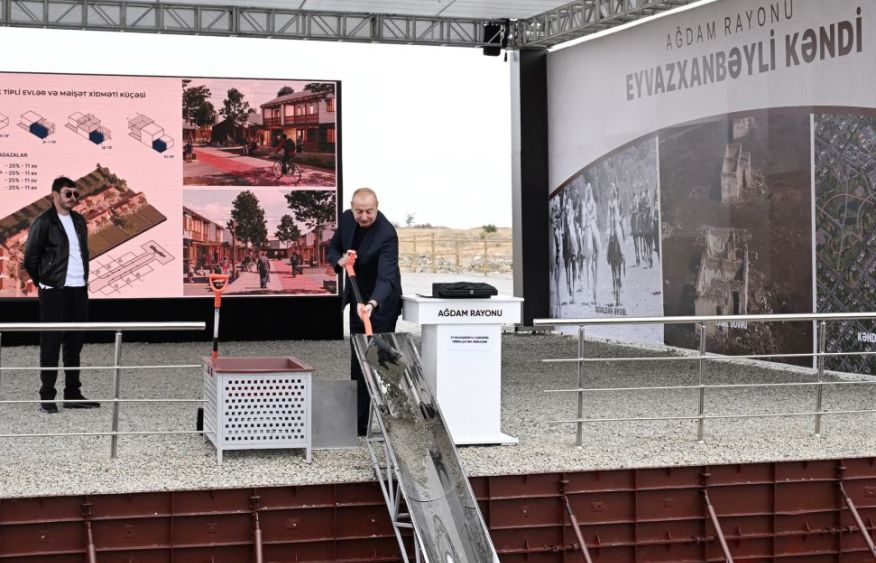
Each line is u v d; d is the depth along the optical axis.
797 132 12.23
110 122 15.39
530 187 17.42
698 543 7.13
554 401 10.05
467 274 39.09
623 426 8.48
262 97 15.79
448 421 7.46
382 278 7.54
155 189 15.54
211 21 15.62
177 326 7.01
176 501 6.36
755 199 12.89
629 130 15.32
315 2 15.34
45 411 9.19
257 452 7.26
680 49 14.19
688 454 7.38
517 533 6.84
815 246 12.02
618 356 14.30
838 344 11.77
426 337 7.63
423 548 5.98
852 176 11.48
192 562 6.39
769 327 12.77
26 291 15.41
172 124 15.55
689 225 14.13
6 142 15.13
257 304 16.09
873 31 11.14
